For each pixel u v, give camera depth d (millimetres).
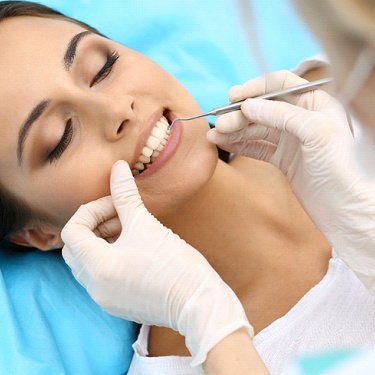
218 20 1803
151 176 1130
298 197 1179
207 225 1277
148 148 1114
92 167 1104
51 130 1087
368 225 1061
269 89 1137
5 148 1140
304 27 471
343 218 1083
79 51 1128
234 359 958
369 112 502
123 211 1098
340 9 438
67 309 1396
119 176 1089
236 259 1292
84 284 1118
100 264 1063
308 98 1153
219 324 990
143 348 1294
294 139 1147
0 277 1379
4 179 1211
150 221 1088
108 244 1086
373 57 462
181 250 1063
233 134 1154
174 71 1777
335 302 1187
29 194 1209
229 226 1284
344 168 1048
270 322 1233
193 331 1006
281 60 1737
